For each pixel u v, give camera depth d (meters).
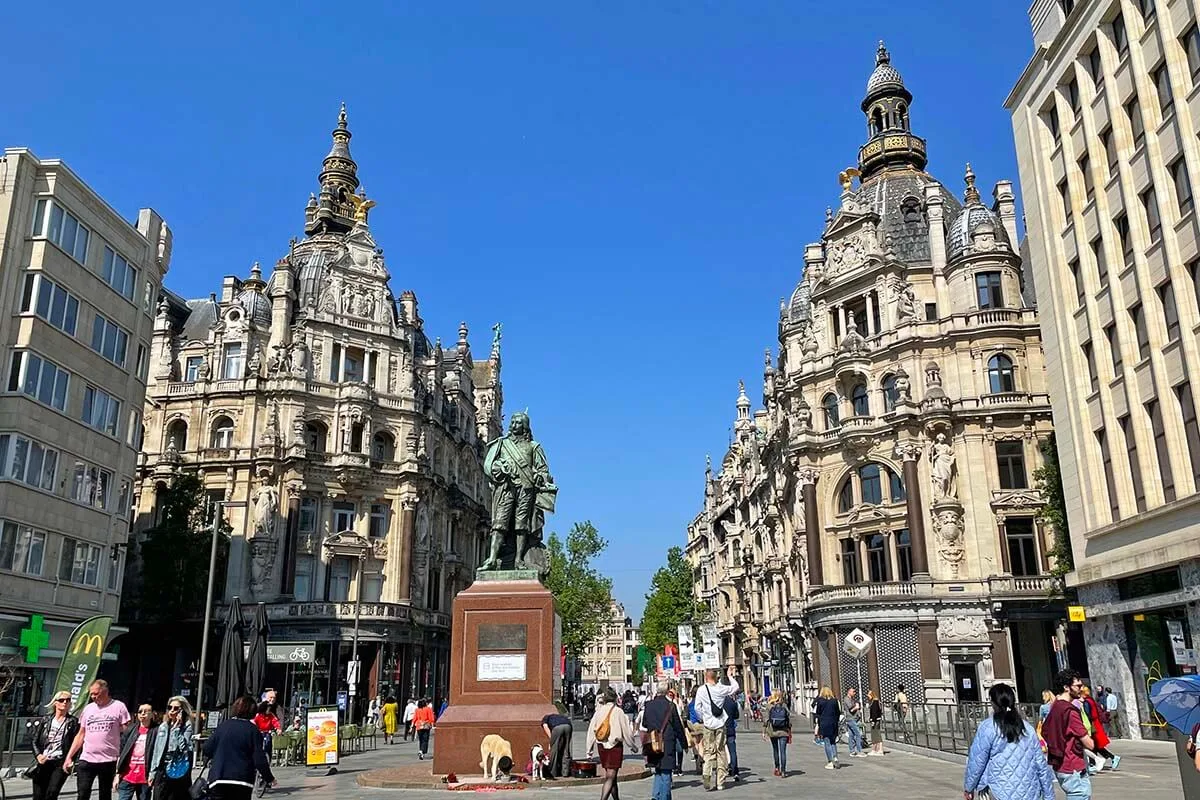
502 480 22.52
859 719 36.00
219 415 66.12
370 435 68.69
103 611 42.16
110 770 14.73
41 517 37.75
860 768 26.05
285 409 66.00
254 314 68.88
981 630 52.47
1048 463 46.62
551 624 20.53
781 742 23.92
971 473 54.66
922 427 56.31
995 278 57.59
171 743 14.31
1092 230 35.06
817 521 60.88
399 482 69.44
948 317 57.19
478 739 19.73
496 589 21.02
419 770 22.48
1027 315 56.12
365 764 31.75
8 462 35.94
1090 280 35.09
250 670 32.88
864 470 59.69
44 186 39.03
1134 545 31.94
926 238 62.31
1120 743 30.77
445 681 76.00
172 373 68.50
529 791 18.23
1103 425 34.16
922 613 53.41
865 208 63.41
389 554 68.31
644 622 120.38
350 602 63.28
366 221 80.56
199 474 64.88
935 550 54.47
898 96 71.12
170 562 59.25
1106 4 33.31
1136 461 32.34
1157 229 30.91
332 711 28.28
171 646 63.34
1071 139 36.59
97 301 42.34
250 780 12.33
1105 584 33.81
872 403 59.16
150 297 47.78
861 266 61.94
